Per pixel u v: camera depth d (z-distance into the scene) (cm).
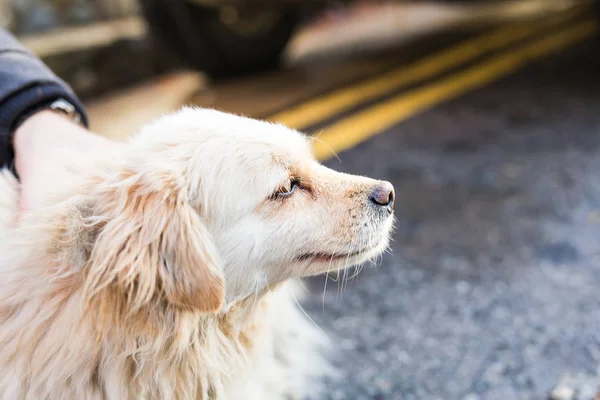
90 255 147
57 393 154
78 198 154
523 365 225
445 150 421
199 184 161
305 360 217
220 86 584
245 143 167
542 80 552
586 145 404
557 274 276
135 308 142
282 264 172
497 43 705
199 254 147
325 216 171
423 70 616
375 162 407
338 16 888
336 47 738
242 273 167
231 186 163
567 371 219
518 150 409
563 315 248
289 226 169
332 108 510
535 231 312
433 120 478
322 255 174
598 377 214
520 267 284
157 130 170
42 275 151
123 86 608
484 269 286
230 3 529
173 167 157
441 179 379
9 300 153
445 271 288
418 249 309
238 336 175
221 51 578
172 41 563
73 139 192
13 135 198
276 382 195
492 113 483
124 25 653
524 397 211
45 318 151
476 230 320
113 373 154
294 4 558
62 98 208
